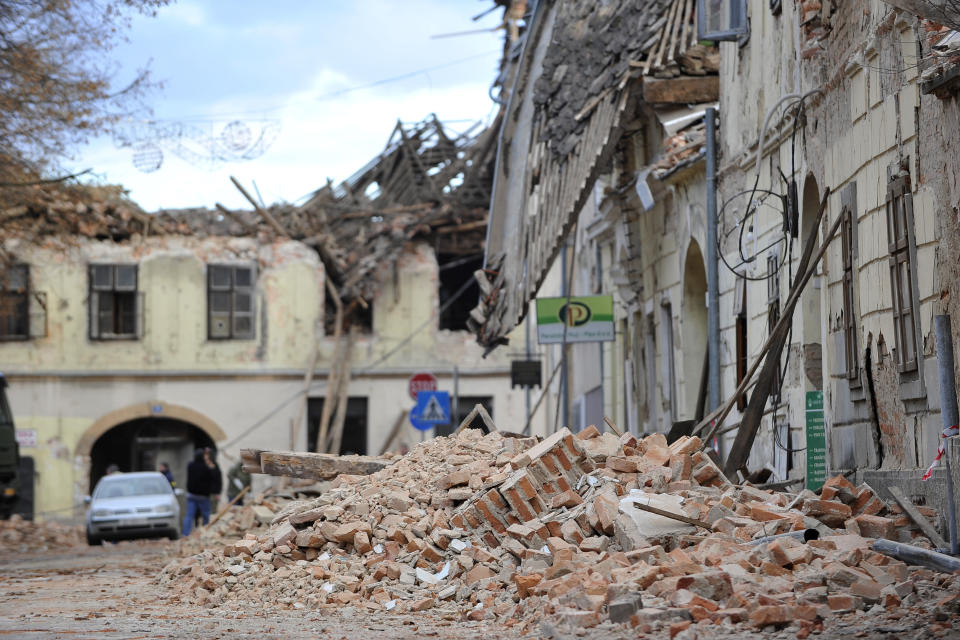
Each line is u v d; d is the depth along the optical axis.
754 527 10.27
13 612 11.92
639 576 8.93
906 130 11.49
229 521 22.27
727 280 19.47
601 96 22.22
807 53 14.94
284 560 13.14
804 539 9.86
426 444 15.04
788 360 16.08
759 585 8.50
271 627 9.73
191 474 30.44
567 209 22.55
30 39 25.39
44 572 19.16
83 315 46.44
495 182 27.94
